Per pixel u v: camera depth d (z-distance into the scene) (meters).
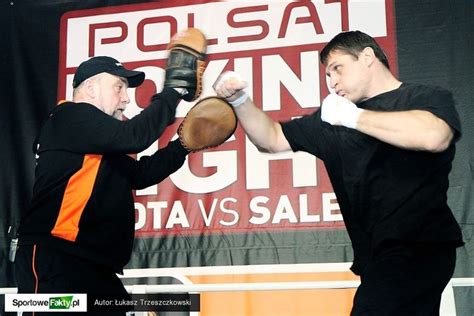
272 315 2.78
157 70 3.10
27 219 2.43
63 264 2.35
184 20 3.11
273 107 2.95
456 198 2.74
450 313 2.68
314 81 2.94
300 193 2.86
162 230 2.95
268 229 2.86
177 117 3.01
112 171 2.47
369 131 2.00
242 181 2.92
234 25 3.05
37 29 3.23
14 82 3.19
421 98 2.09
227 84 2.42
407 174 2.03
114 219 2.45
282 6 3.02
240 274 2.85
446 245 2.00
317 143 2.34
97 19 3.20
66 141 2.43
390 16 2.93
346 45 2.27
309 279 2.79
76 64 3.17
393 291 1.90
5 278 3.00
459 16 2.88
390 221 2.01
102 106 2.61
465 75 2.83
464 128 2.78
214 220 2.92
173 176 2.97
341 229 2.80
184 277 2.89
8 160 3.12
